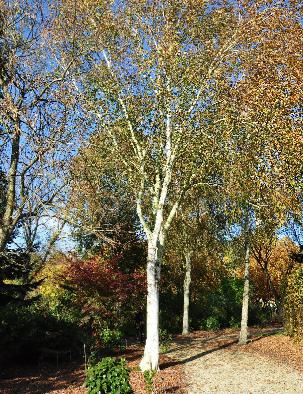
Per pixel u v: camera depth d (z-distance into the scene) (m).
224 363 13.95
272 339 17.91
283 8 12.37
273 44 12.52
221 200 14.88
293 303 15.23
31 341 14.61
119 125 13.51
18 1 9.69
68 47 10.92
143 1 12.88
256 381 11.30
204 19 12.92
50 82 10.11
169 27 12.71
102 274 16.00
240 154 12.78
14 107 8.88
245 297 18.28
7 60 9.48
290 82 12.52
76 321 16.06
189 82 12.59
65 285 16.81
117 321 16.77
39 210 9.44
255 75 12.78
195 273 28.31
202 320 28.45
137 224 18.14
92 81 13.09
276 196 12.31
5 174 9.85
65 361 15.37
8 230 9.38
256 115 12.47
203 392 10.37
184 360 14.80
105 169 13.05
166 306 26.61
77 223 9.96
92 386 8.23
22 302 14.62
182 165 14.04
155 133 13.76
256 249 25.14
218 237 19.78
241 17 12.84
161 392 10.26
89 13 12.23
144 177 13.58
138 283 16.69
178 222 20.23
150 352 12.87
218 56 12.99
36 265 17.08
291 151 12.20
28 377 12.76
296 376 11.70
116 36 13.09
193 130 13.12
